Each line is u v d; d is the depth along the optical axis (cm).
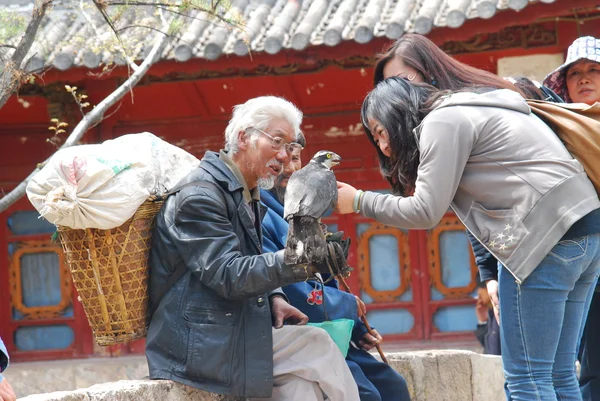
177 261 421
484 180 404
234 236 417
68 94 1109
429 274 1181
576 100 538
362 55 969
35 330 1205
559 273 401
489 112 405
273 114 433
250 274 400
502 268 416
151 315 435
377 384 490
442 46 1024
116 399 395
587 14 973
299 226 392
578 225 400
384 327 1184
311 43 967
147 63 650
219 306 415
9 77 605
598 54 524
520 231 396
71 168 406
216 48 965
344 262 402
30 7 1110
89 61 970
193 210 416
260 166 434
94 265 421
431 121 405
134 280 425
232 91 1145
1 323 1207
